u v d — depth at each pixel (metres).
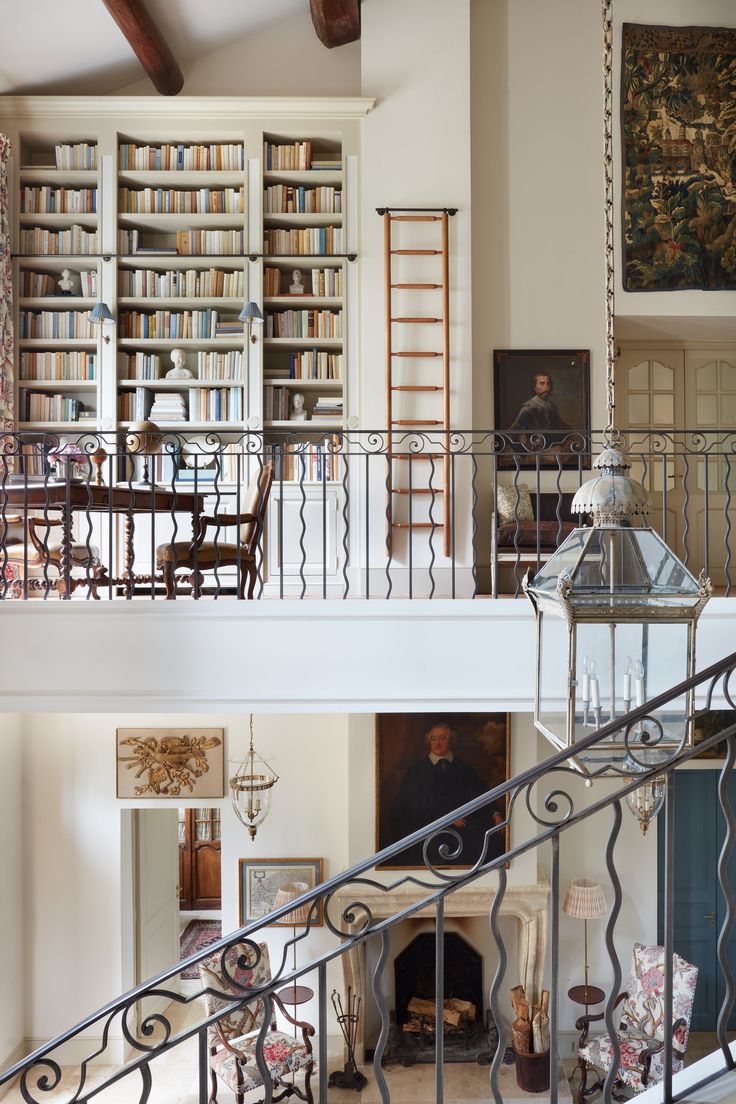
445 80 6.79
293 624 4.48
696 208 7.04
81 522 6.92
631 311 7.03
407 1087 6.59
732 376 7.87
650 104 7.02
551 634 2.85
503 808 6.98
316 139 7.00
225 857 7.20
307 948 7.02
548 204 7.06
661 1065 6.18
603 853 7.26
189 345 7.03
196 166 6.89
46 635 4.44
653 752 2.46
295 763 7.23
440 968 2.27
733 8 7.02
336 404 6.97
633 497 2.68
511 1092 6.56
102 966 7.04
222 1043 6.10
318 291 7.00
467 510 6.79
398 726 7.00
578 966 7.20
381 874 7.00
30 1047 6.99
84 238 6.94
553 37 7.06
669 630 2.59
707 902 7.39
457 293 6.77
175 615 4.46
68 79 6.98
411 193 6.77
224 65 7.16
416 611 4.50
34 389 7.14
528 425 7.03
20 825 7.05
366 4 6.82
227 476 6.92
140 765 7.13
